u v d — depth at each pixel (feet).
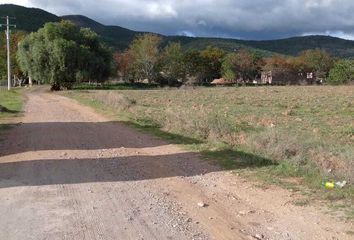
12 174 32.30
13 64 282.15
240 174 32.60
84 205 24.64
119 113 79.71
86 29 243.40
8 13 527.81
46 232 20.15
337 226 21.24
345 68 303.68
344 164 31.14
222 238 19.77
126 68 318.04
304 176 31.04
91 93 153.28
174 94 152.05
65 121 69.31
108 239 19.43
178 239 19.57
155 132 55.72
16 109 91.71
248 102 111.45
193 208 24.50
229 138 46.42
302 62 385.09
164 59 320.29
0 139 49.93
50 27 222.48
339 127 59.06
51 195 26.61
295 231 20.74
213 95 145.38
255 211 23.90
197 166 35.68
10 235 19.70
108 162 37.27
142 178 31.65
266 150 38.04
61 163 36.55
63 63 211.82
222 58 375.86
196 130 51.67
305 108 93.50
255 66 371.76
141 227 21.12
